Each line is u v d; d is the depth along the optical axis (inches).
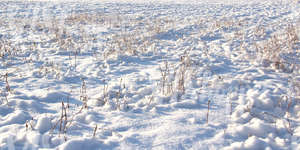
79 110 138.6
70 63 242.2
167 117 128.9
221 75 199.6
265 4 637.3
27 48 296.0
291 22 411.8
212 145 103.7
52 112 135.9
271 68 213.8
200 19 478.3
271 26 391.2
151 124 121.8
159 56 265.6
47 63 237.8
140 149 99.4
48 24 448.5
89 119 125.7
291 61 227.5
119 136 109.6
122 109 139.3
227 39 333.1
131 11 596.4
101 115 132.0
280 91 162.1
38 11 592.4
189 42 324.2
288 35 318.0
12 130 111.6
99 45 314.3
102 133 112.7
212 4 683.4
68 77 199.5
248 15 500.4
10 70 217.0
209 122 123.8
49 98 155.3
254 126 115.0
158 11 589.6
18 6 649.6
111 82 191.2
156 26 418.6
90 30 403.9
